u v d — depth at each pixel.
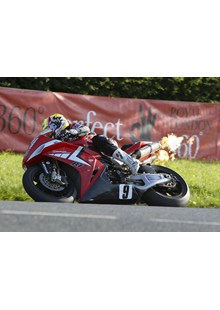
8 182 36.44
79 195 28.22
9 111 45.16
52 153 27.73
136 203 29.69
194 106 52.31
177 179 30.02
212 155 53.16
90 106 47.88
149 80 55.22
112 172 29.14
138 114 49.69
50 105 46.59
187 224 20.45
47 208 22.66
